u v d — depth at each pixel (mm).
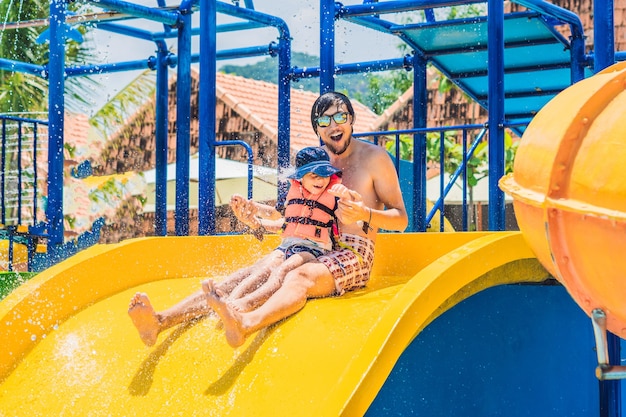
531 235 3312
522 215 3336
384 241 4941
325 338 3615
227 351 3814
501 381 4188
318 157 4309
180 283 4984
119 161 20328
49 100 6828
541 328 4543
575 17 8297
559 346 4672
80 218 18125
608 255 2900
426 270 3656
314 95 23125
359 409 3094
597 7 4734
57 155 6785
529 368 4418
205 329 4070
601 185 2881
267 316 3791
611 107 2986
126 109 17484
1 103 15117
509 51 8852
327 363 3430
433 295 3521
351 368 3205
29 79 15219
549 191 3039
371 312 3762
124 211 18516
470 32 8359
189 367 3799
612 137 2908
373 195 4551
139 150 20641
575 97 3164
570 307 4789
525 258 4133
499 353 4195
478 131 19766
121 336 4258
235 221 15586
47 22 8297
